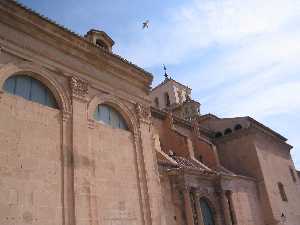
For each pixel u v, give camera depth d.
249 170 38.25
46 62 20.09
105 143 21.92
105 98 23.20
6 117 16.98
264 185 36.69
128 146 23.61
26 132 17.64
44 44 20.36
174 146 33.47
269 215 35.44
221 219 28.88
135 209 21.84
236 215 30.56
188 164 30.11
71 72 21.36
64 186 18.30
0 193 15.45
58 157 18.72
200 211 26.30
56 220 17.28
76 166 19.19
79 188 18.86
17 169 16.52
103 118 22.98
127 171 22.59
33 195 16.72
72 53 21.88
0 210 15.20
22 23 19.36
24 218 15.95
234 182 32.56
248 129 39.75
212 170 31.72
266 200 36.06
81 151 19.84
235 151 40.16
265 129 42.16
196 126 37.91
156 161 25.14
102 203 19.95
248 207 33.31
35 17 19.78
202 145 35.94
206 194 28.33
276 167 41.31
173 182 26.12
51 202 17.39
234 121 41.50
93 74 22.91
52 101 20.11
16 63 18.45
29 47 19.39
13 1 18.62
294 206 41.00
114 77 24.56
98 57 23.42
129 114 24.70
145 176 23.50
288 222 37.72
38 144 17.98
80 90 21.44
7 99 17.38
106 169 21.19
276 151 43.38
